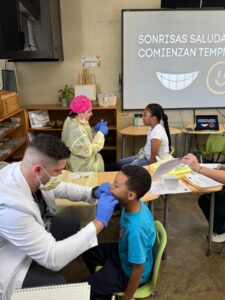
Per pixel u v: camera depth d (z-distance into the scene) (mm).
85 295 893
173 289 1904
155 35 3621
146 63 3723
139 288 1351
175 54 3701
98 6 3572
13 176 1195
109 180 2035
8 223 1093
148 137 2705
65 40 3666
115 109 3654
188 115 3977
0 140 2965
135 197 1275
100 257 1530
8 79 3188
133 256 1234
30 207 1149
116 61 3770
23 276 1213
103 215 1306
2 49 2918
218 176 1864
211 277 2016
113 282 1339
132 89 3816
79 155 2557
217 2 3520
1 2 2750
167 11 3535
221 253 2254
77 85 3666
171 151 2848
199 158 3857
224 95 3895
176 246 2357
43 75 3795
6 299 1185
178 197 3260
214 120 3627
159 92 3846
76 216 1812
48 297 886
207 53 3717
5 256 1190
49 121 3758
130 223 1282
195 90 3861
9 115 2729
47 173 1180
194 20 3576
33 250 1135
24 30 2887
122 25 3566
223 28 3625
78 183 1983
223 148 3416
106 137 3939
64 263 1192
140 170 1289
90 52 3727
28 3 2846
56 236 1627
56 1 3305
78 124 2592
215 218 2305
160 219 2789
